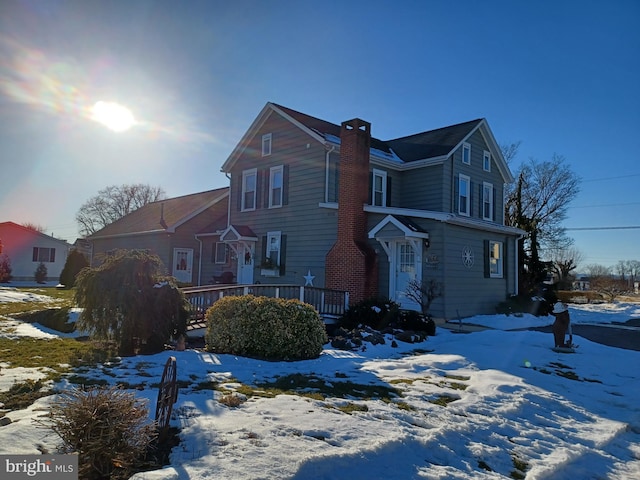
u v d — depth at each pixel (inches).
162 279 349.4
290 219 721.6
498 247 711.1
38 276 1457.9
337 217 643.5
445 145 765.3
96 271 334.0
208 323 360.8
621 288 1964.8
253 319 337.4
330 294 582.6
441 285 564.4
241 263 810.8
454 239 594.6
